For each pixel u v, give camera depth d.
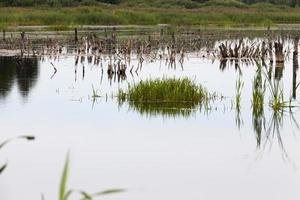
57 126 16.41
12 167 12.66
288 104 20.05
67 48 39.59
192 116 18.00
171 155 13.63
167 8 92.62
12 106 19.42
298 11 97.69
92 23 68.94
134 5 94.75
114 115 17.98
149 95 20.20
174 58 33.09
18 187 11.49
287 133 15.99
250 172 12.51
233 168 12.76
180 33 56.28
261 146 14.57
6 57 34.75
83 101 20.44
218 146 14.49
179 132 15.84
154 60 33.56
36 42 42.62
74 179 11.95
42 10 76.19
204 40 47.25
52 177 12.08
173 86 20.45
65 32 54.97
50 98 21.03
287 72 29.11
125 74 27.50
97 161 13.12
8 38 44.16
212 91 22.67
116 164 12.91
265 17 83.44
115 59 32.47
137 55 35.78
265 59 34.97
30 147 14.23
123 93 20.66
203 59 34.75
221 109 19.12
